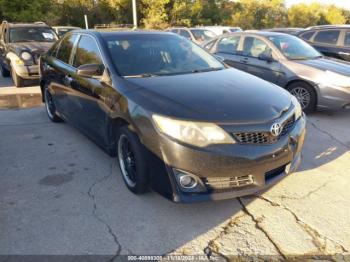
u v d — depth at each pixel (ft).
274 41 23.82
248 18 182.60
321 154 15.39
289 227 10.20
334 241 9.59
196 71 13.83
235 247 9.39
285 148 10.73
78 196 11.91
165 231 10.06
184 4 139.85
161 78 12.57
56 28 60.39
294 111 11.66
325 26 32.24
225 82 12.51
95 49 14.29
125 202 11.50
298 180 12.92
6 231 10.08
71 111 16.44
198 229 10.15
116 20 132.05
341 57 30.19
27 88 30.58
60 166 14.21
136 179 11.32
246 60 24.57
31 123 20.03
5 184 12.80
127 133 11.25
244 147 9.91
